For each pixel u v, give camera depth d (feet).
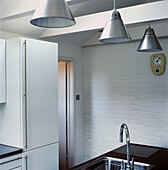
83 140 16.65
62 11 3.91
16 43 9.93
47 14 3.84
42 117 10.53
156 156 8.81
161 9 9.64
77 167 7.54
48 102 10.84
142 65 14.37
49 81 10.91
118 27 5.17
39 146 10.37
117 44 15.33
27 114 9.85
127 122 14.92
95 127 16.25
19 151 9.54
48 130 10.82
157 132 13.83
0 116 10.59
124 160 8.20
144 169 7.75
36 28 12.68
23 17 11.15
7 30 11.75
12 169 9.25
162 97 13.67
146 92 14.24
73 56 15.87
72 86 15.84
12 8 9.89
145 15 10.02
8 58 10.25
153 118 13.97
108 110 15.71
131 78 14.80
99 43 15.53
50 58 10.97
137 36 13.92
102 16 11.90
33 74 10.18
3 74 10.27
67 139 16.11
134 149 9.87
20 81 9.78
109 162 8.45
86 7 11.46
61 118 16.29
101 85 16.02
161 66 13.44
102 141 15.94
